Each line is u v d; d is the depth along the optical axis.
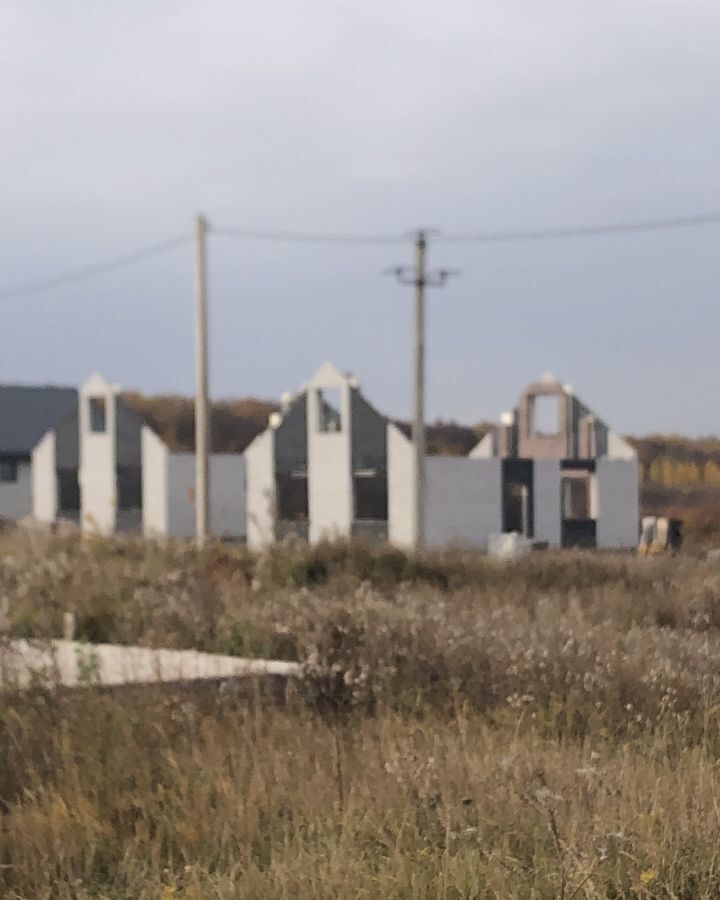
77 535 92.25
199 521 97.50
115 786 24.89
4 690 29.45
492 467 151.62
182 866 21.70
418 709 33.62
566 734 30.78
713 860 20.19
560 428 166.38
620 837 20.14
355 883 19.80
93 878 21.53
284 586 65.06
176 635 44.22
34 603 48.88
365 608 42.00
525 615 48.91
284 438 157.88
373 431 150.25
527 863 20.69
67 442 186.50
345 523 150.38
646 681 34.56
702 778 23.95
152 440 172.12
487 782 23.94
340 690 35.16
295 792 24.42
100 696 30.05
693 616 57.09
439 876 19.94
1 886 20.91
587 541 159.00
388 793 23.67
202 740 27.98
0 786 24.86
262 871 21.03
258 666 35.72
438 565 74.69
